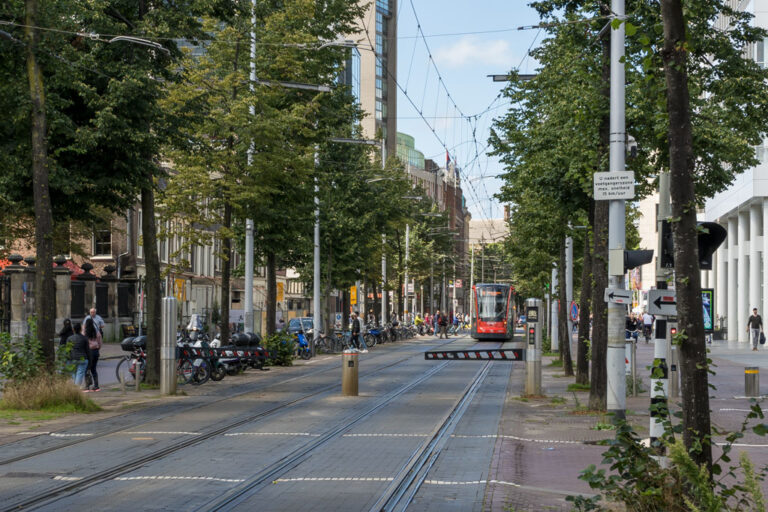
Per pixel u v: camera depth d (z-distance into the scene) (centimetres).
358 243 5150
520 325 10619
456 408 2019
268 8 3266
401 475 1150
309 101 3428
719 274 7075
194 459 1278
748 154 2028
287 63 3247
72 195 2216
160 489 1052
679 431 796
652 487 783
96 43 2250
